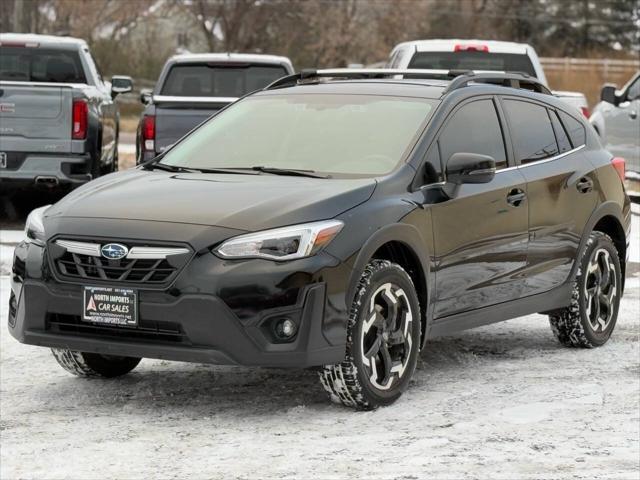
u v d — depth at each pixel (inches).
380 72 317.4
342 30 2428.6
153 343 241.6
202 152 295.0
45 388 280.7
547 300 315.0
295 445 229.3
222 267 237.8
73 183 567.5
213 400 267.7
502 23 3021.7
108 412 257.6
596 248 329.7
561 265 318.0
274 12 2460.6
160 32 2536.9
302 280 239.3
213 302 236.4
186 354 239.0
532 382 285.9
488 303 292.5
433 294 272.4
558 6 3068.4
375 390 255.0
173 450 226.5
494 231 290.5
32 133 560.1
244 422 247.4
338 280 244.1
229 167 284.8
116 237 244.1
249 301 236.7
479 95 301.9
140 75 2335.1
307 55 2495.1
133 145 1206.9
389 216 257.1
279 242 240.5
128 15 2388.0
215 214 245.9
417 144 276.7
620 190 344.5
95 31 2429.9
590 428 244.1
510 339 343.9
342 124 288.8
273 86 322.7
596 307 331.9
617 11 3095.5
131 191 263.6
